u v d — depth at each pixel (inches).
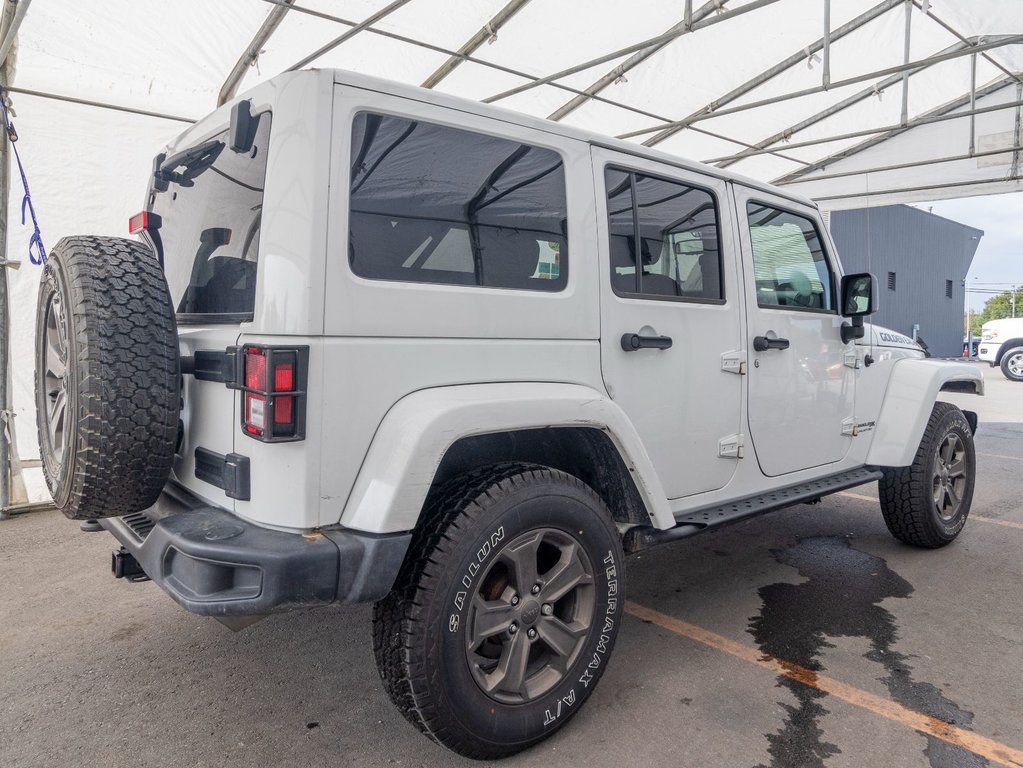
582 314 95.1
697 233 114.1
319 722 93.5
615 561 91.7
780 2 220.1
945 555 161.9
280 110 73.1
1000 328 611.8
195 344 86.2
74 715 95.0
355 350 73.8
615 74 253.3
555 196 94.1
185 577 70.6
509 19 212.4
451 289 81.7
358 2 192.1
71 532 177.9
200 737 89.9
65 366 78.3
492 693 80.4
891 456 148.4
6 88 179.0
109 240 85.6
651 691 101.0
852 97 294.8
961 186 334.0
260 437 70.1
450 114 83.0
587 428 92.1
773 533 179.9
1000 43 207.9
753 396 121.5
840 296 142.3
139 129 212.7
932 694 100.3
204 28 193.8
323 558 69.2
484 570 77.9
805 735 90.1
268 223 72.8
